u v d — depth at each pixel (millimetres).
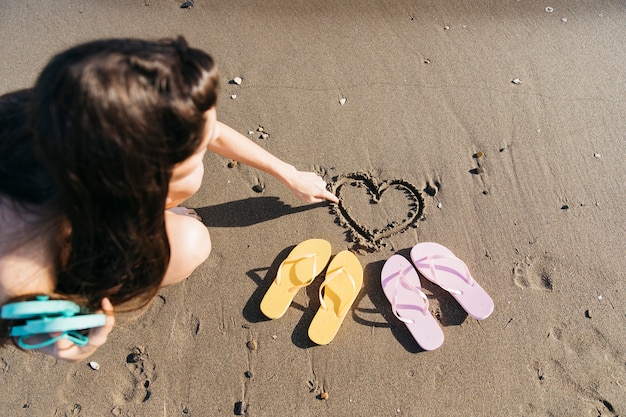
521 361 1685
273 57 2355
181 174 1279
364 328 1746
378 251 1885
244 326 1749
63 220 1062
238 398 1641
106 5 2521
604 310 1767
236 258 1873
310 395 1644
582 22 2455
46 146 855
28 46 2379
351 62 2334
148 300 1413
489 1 2521
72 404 1620
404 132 2137
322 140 2119
